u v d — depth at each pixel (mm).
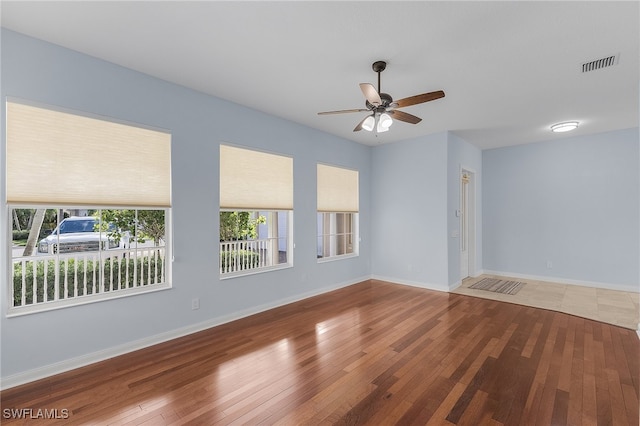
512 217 6242
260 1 2035
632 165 5008
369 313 4016
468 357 2770
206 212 3541
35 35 2402
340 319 3789
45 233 4355
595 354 2824
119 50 2637
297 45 2570
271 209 4297
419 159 5480
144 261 3596
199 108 3496
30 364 2375
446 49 2617
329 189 5309
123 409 2039
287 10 2125
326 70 3010
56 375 2459
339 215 6348
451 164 5270
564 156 5641
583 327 3502
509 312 4039
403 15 2176
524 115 4297
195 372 2514
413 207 5566
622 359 2725
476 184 6352
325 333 3342
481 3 2051
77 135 2650
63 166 2576
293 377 2434
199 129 3492
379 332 3361
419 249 5477
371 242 6234
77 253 2736
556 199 5730
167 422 1914
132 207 2971
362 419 1938
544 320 3734
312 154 4945
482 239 6625
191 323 3373
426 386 2307
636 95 3578
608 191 5219
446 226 5113
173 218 3258
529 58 2752
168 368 2580
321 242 6332
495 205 6465
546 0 2014
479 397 2170
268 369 2559
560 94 3561
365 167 6105
